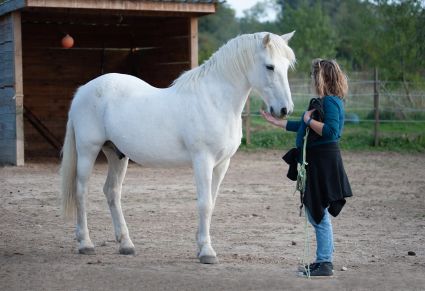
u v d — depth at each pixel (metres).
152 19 18.64
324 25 40.97
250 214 10.12
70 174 7.67
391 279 6.29
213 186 7.18
